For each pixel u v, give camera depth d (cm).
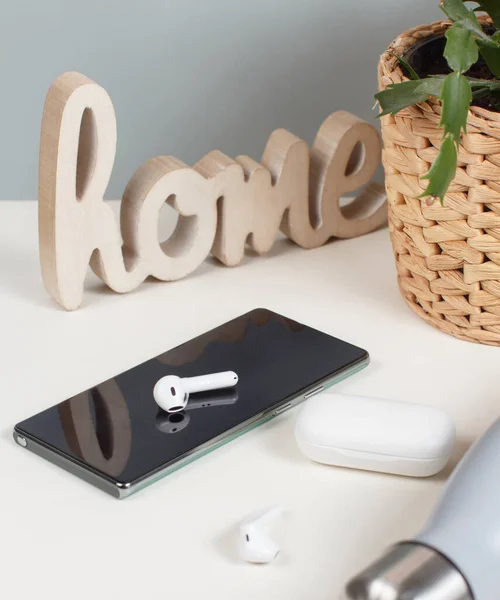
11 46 107
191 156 111
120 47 106
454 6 66
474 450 52
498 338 74
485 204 68
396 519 58
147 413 65
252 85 107
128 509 59
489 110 70
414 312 80
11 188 114
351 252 91
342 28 103
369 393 69
